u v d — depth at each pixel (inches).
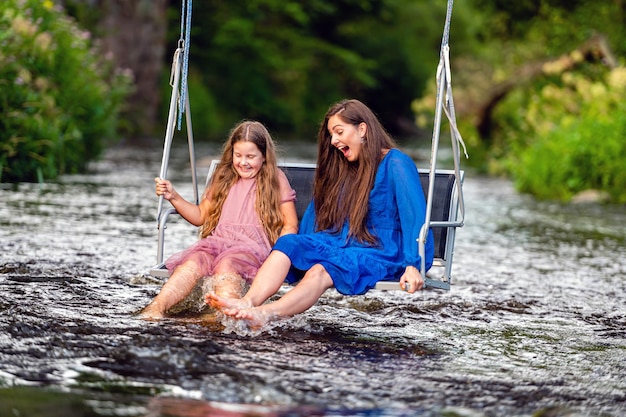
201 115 1565.0
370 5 2154.3
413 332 259.3
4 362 203.9
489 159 1063.6
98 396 182.7
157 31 1277.1
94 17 1136.2
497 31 1173.1
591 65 911.7
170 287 259.1
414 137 2146.9
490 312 294.7
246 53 1902.1
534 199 743.7
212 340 229.9
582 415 184.7
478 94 1091.9
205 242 272.1
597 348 248.8
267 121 1900.8
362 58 2250.2
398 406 185.0
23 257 349.1
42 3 704.4
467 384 204.2
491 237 493.7
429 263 267.4
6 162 629.0
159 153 1067.9
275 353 221.9
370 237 265.1
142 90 1270.9
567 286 347.9
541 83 994.1
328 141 273.3
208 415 173.8
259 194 277.0
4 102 615.8
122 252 378.9
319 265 250.1
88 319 249.9
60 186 629.9
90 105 752.3
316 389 193.6
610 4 1032.2
